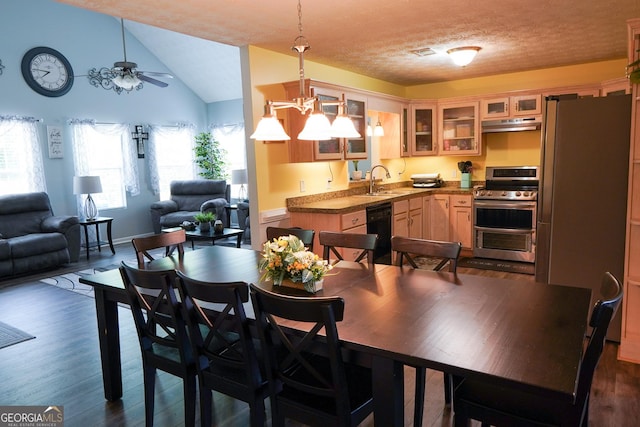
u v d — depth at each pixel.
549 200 3.43
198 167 9.01
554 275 3.35
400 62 4.87
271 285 2.24
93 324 3.81
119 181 7.70
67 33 6.91
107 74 7.41
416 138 6.11
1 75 6.21
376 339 1.54
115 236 7.65
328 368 1.94
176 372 2.11
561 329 1.59
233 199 8.89
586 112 3.12
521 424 1.53
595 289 3.23
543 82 5.54
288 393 1.79
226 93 8.59
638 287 2.85
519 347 1.45
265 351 1.72
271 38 3.77
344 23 3.39
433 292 2.04
